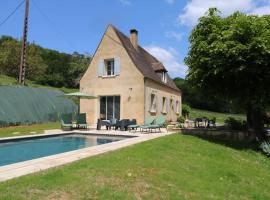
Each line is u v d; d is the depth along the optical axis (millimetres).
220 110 50781
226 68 14180
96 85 24953
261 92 15141
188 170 8555
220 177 8594
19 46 50094
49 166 7387
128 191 6121
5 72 48906
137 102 23125
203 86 15992
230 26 14023
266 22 14227
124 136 16234
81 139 16766
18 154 12930
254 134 16062
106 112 24656
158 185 6777
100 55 25047
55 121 26234
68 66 56656
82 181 6246
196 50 14930
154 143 11891
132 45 27922
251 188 8227
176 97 32812
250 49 13398
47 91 27031
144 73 23719
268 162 12508
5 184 5707
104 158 8422
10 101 22062
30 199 5133
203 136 16656
